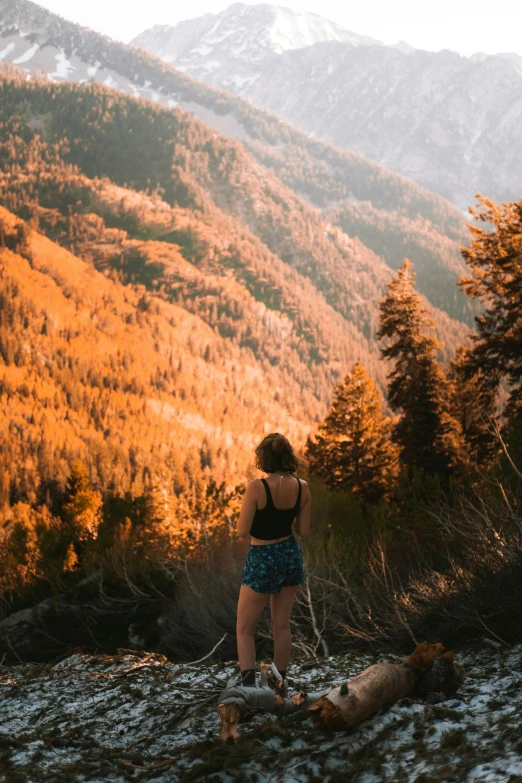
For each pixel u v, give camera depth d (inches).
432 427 1044.5
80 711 171.5
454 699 131.3
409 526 308.2
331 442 1424.7
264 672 146.1
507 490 223.5
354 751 115.3
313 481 454.6
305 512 149.6
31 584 544.1
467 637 194.9
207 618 303.1
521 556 184.4
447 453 954.1
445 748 107.0
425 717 121.0
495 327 887.7
